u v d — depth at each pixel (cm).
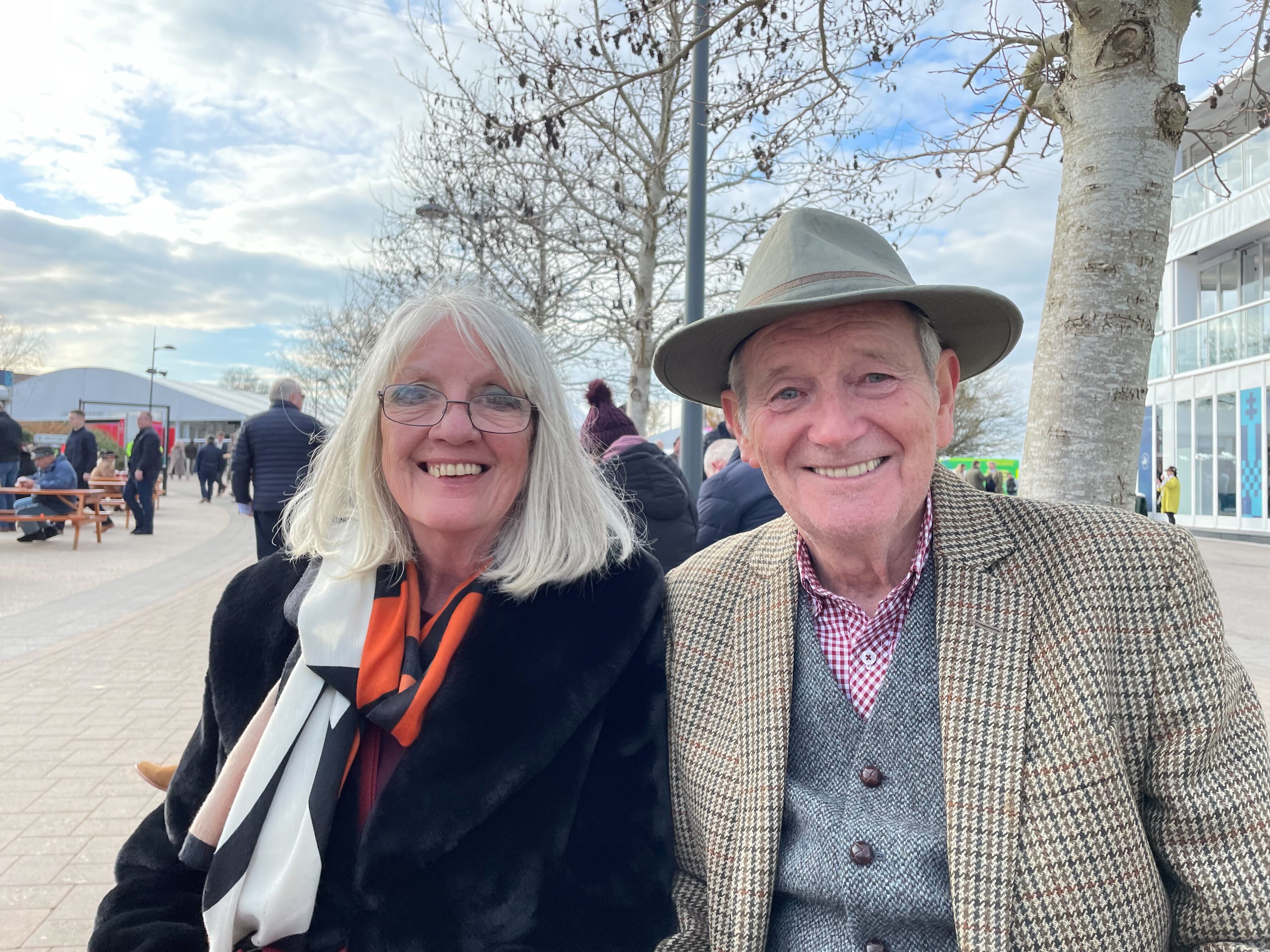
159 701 498
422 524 172
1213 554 1609
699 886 155
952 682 133
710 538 384
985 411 4094
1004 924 119
